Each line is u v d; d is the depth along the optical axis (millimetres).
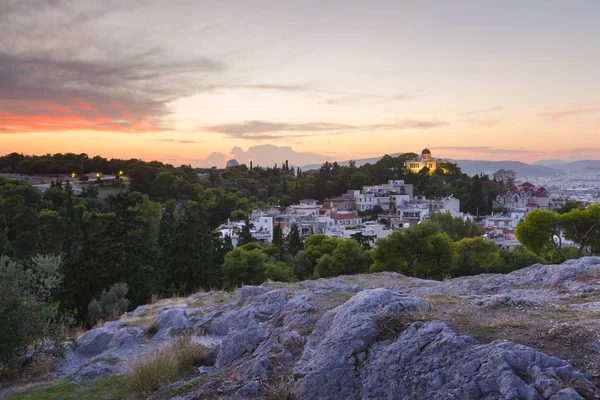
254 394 7188
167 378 9273
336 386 6488
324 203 159000
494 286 12133
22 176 187875
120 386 9750
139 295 29344
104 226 31875
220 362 9672
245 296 17094
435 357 5988
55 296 26750
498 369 5387
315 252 59250
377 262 41094
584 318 6766
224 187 184250
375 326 7195
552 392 4883
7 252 50781
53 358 13375
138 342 13461
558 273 11336
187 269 35125
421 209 129000
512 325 6625
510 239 92375
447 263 40062
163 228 42000
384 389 6047
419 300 8031
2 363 11797
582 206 134375
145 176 166375
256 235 98438
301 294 12094
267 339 9430
